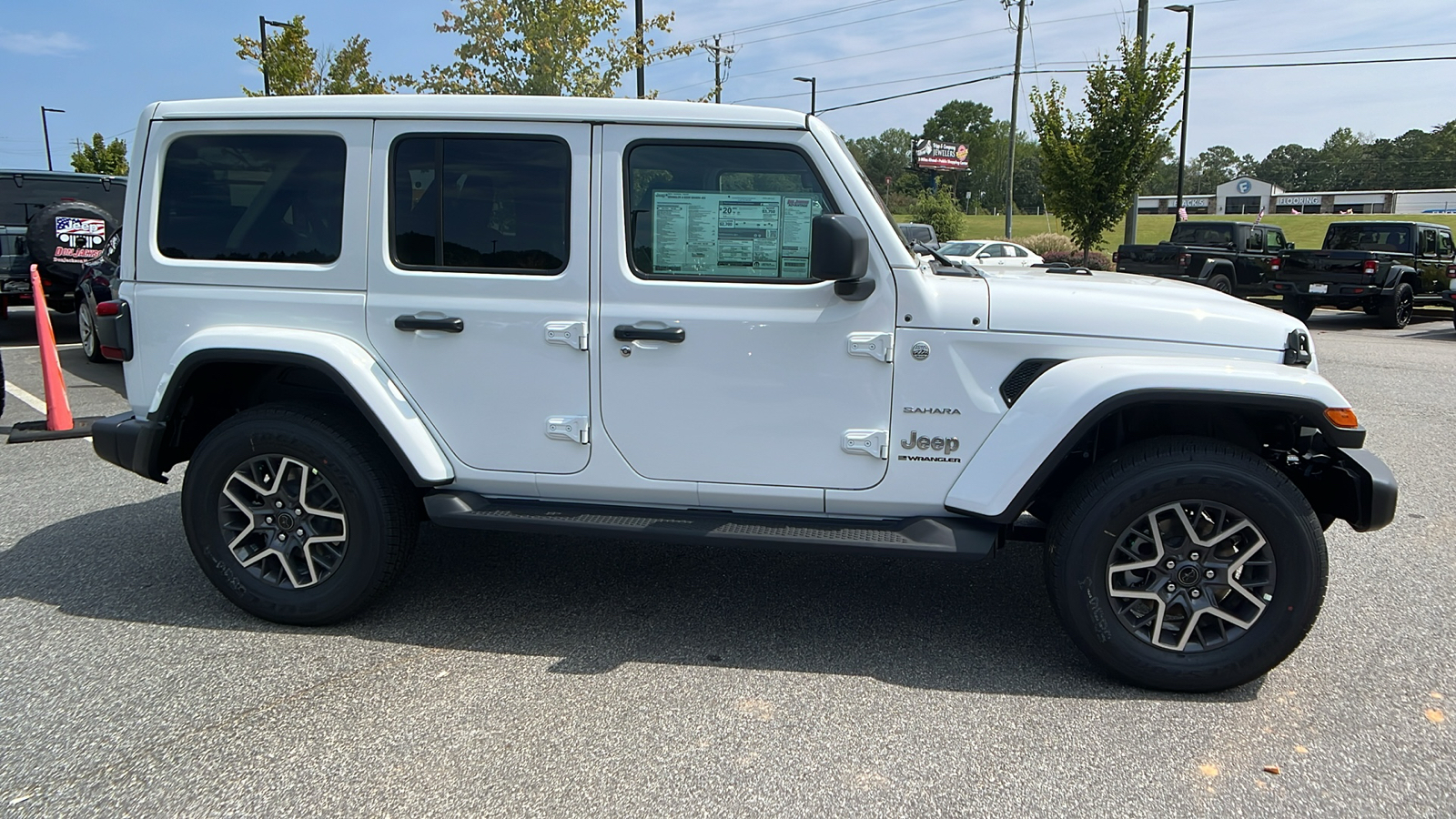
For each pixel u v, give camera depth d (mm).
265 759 2719
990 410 3184
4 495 5293
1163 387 2990
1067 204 21031
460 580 4129
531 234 3348
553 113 3266
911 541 3195
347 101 3385
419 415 3477
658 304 3283
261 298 3494
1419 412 8391
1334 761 2770
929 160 76250
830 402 3246
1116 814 2512
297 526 3555
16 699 3039
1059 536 3150
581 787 2604
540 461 3451
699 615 3783
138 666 3277
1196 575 3086
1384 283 15594
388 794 2564
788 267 3244
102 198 12062
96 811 2475
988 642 3568
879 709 3051
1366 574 4363
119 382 9062
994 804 2549
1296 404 2951
